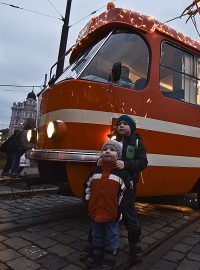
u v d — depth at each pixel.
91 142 4.38
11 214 5.37
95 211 3.18
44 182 5.00
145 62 5.12
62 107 4.55
